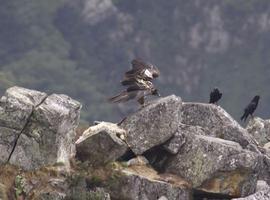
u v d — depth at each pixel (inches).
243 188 1994.3
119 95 1951.3
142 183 1934.1
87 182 1920.5
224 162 1999.3
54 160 1905.8
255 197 1936.5
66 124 1953.7
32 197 1849.2
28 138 1897.1
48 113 1900.8
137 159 2032.5
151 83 1967.3
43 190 1859.0
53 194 1850.4
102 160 1984.5
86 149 1995.6
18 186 1855.3
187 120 2240.4
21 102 1907.0
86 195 1881.2
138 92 1952.5
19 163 1888.5
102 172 1953.7
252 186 2011.6
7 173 1871.3
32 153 1895.9
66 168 1918.1
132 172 1975.9
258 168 2023.9
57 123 1902.1
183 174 2026.3
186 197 1982.0
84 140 1994.3
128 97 1946.4
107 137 1987.0
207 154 2020.2
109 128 2028.8
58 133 1909.4
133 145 2034.9
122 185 1927.9
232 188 1991.9
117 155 1999.3
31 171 1888.5
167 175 2023.9
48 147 1898.4
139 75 1959.9
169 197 1952.5
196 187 2003.0
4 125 1894.7
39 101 1945.1
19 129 1894.7
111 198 1926.7
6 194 1834.4
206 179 2000.5
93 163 1982.0
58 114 1907.0
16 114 1895.9
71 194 1875.0
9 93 1924.2
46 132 1899.6
